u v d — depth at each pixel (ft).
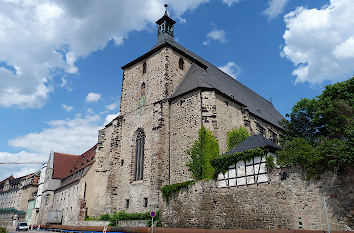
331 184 65.67
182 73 143.02
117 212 129.08
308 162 69.82
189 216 95.55
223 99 125.59
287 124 121.90
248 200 80.64
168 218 102.89
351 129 70.49
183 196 99.96
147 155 126.82
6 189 354.74
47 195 216.74
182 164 114.42
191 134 115.24
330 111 99.30
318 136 106.83
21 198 301.43
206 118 113.39
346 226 61.16
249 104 165.89
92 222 132.16
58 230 156.56
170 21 172.45
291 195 71.97
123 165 138.10
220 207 86.99
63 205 182.70
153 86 137.90
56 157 243.40
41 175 252.62
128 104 149.79
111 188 134.51
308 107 112.47
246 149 88.17
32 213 250.78
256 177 80.74
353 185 62.18
